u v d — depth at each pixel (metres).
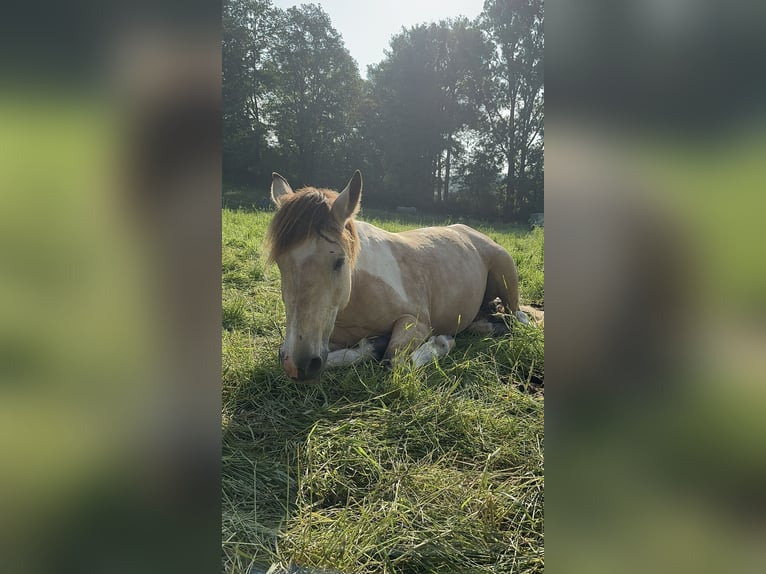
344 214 2.26
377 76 30.61
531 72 26.42
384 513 1.53
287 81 30.33
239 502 1.58
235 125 28.50
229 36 28.30
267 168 29.39
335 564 1.33
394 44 28.86
